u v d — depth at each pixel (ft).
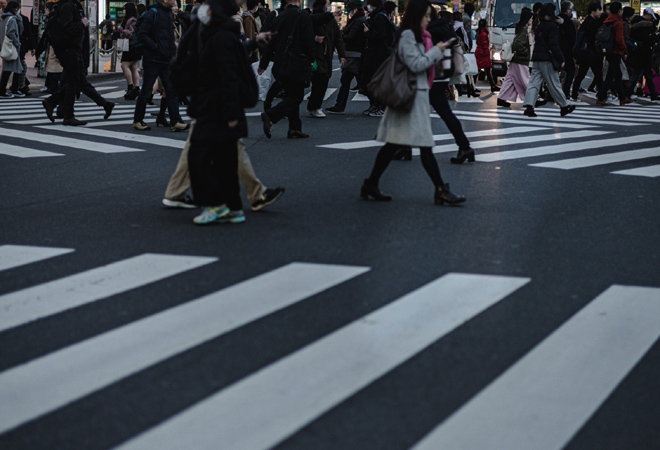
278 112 43.06
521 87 64.59
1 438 11.40
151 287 18.12
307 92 74.79
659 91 80.59
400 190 29.73
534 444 11.41
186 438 11.38
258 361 14.06
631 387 13.42
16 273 19.15
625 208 27.63
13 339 15.06
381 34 54.39
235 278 18.80
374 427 11.78
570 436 11.69
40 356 14.26
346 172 33.30
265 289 18.01
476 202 27.86
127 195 28.19
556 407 12.57
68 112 47.93
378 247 21.66
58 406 12.35
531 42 64.03
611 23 70.95
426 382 13.32
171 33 45.55
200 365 13.87
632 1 124.06
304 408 12.32
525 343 15.14
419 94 26.45
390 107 26.43
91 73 94.27
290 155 37.60
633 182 32.50
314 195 28.50
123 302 17.10
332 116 55.93
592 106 70.95
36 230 23.15
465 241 22.50
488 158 38.11
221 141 23.11
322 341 14.99
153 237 22.45
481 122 54.34
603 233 24.02
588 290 18.48
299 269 19.54
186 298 17.37
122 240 22.12
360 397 12.73
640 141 45.65
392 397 12.75
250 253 20.93
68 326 15.71
